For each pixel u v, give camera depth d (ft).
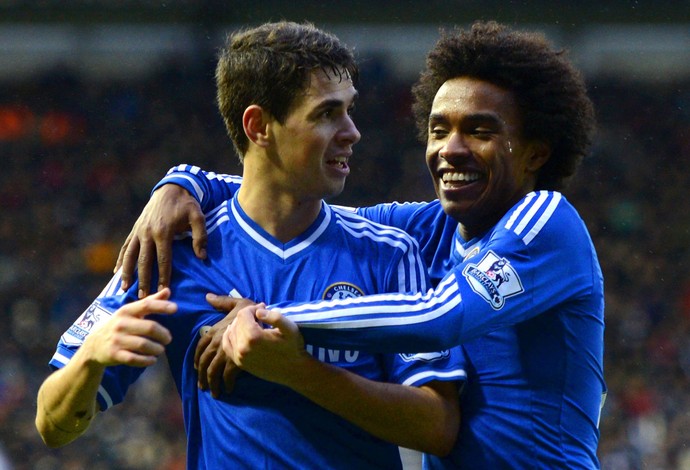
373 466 33.88
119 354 30.45
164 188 35.83
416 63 245.45
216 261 34.45
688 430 166.81
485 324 32.78
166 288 32.42
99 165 231.71
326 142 33.50
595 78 248.93
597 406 37.11
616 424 167.22
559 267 34.32
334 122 33.76
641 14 220.02
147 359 30.48
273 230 34.50
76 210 221.05
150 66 251.39
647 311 195.21
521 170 36.76
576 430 35.76
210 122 240.94
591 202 222.28
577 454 35.68
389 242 35.04
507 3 217.97
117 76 252.83
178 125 240.12
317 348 33.32
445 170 36.06
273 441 32.96
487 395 35.24
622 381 177.37
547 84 36.42
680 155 231.50
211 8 229.66
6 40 255.91
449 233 38.81
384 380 34.40
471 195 35.88
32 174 228.22
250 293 33.81
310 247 34.35
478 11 219.20
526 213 34.50
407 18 220.64
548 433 35.01
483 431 34.96
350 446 33.42
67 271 206.28
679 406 172.35
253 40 33.86
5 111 241.96
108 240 214.69
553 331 35.27
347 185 224.33
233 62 34.30
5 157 231.91
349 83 34.04
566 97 36.91
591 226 217.97
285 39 33.42
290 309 31.71
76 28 243.81
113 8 229.45
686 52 250.78
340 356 33.58
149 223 34.91
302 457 32.89
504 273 33.32
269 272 34.01
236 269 34.19
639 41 252.21
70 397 33.04
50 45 256.52
